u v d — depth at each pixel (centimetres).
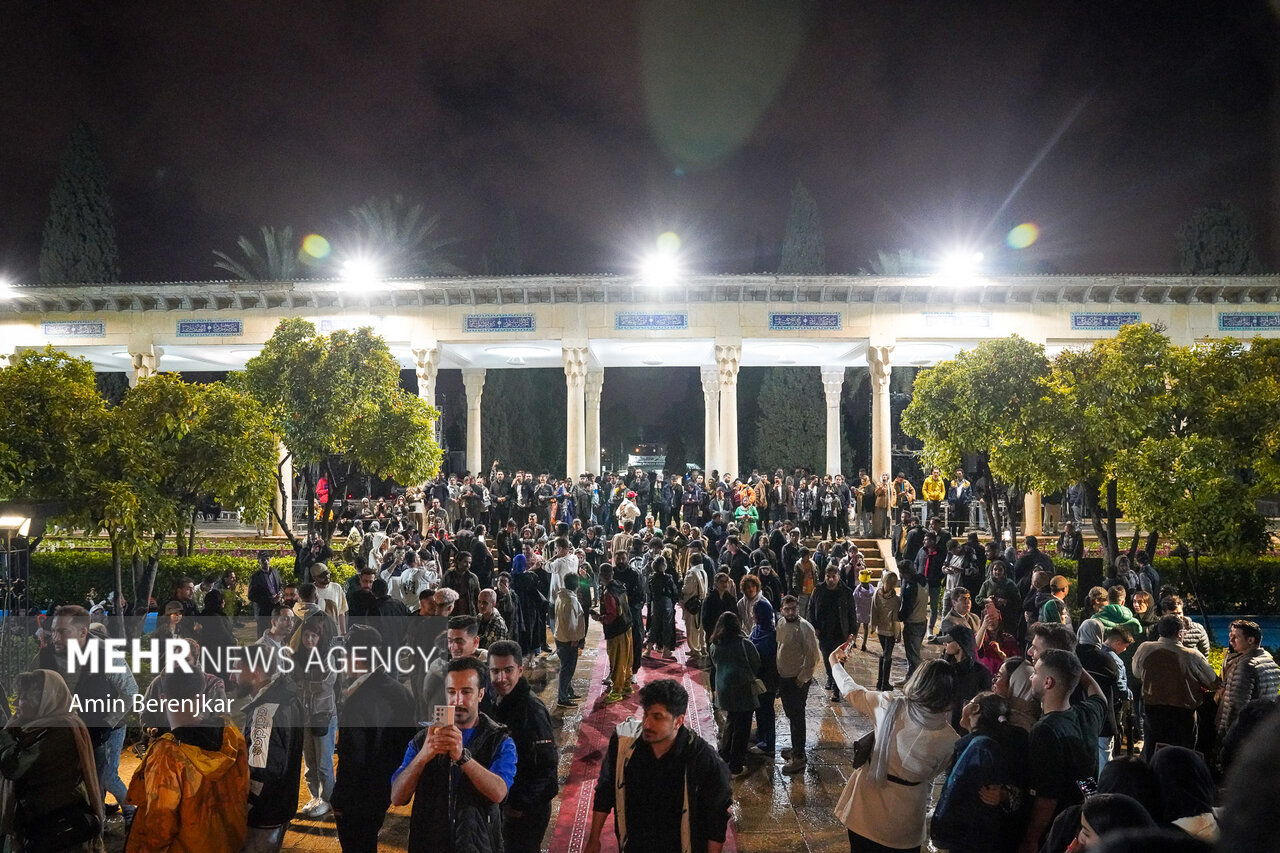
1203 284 3117
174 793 593
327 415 2170
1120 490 1888
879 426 3212
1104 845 201
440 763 530
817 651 1091
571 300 3234
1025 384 2258
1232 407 1767
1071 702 661
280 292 3209
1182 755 480
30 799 639
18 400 1482
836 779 1059
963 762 544
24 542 1252
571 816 944
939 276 3125
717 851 495
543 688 1509
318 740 928
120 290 3219
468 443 3944
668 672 1634
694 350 3594
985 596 1417
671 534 2064
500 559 1977
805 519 2855
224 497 1792
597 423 3828
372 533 2206
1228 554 1661
